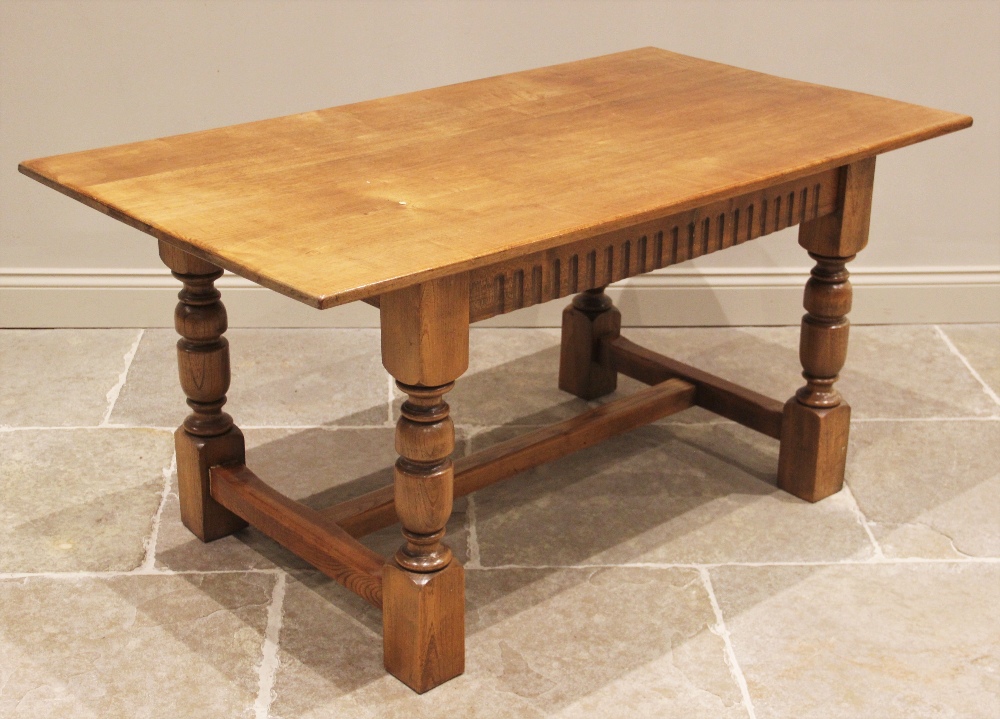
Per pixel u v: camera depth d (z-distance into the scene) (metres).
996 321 4.18
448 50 3.82
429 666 2.39
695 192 2.29
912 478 3.21
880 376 3.79
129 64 3.75
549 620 2.63
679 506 3.08
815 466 3.05
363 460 3.29
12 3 3.63
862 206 2.83
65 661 2.48
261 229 2.11
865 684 2.45
